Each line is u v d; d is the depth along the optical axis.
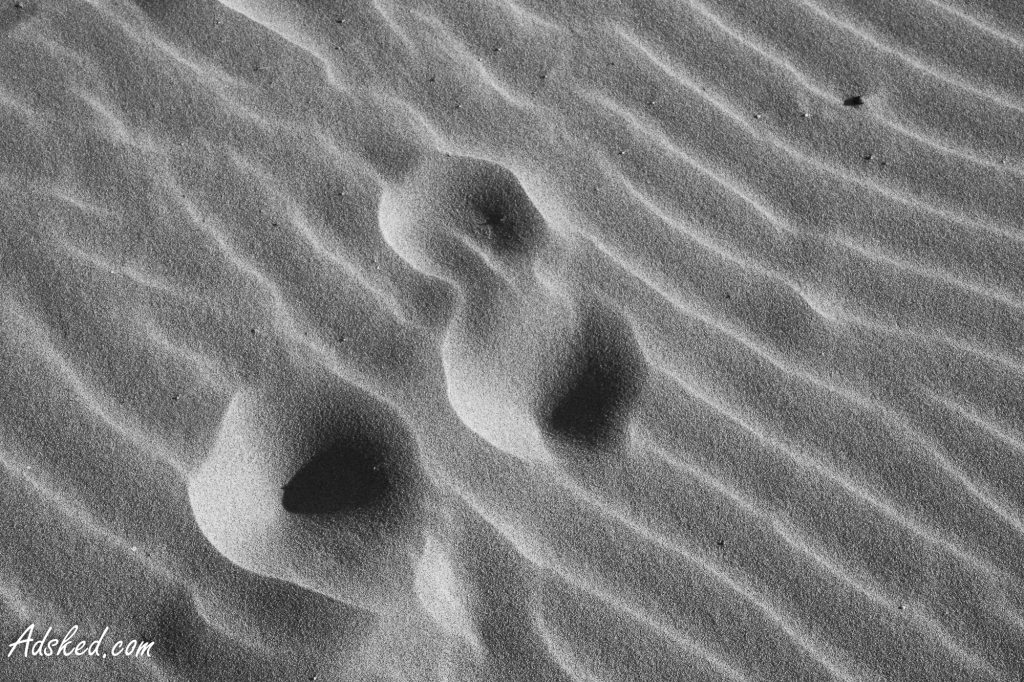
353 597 1.87
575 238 2.14
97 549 1.87
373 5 2.34
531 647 1.86
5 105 2.16
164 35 2.26
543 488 1.94
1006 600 1.92
